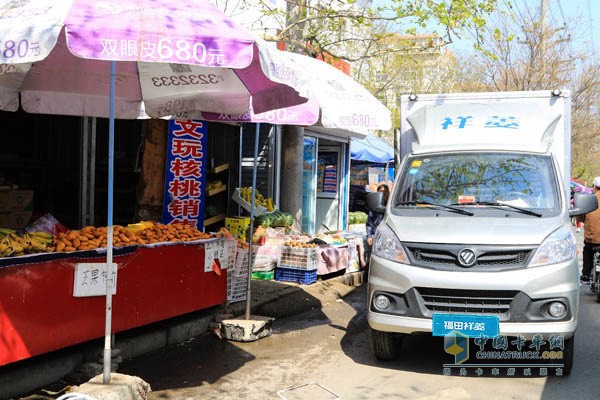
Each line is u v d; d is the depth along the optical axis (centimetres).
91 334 495
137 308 543
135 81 602
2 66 514
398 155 748
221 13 430
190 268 616
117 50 346
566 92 655
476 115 666
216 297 668
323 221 1380
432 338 681
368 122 718
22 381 455
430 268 509
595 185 991
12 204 714
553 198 572
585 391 501
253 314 741
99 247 511
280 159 1166
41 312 448
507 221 538
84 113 598
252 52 377
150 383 503
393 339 566
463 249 502
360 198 1347
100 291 494
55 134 818
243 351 609
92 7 365
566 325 489
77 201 801
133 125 936
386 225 571
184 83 595
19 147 819
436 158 634
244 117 645
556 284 490
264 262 920
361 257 1098
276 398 477
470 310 499
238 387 502
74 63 558
